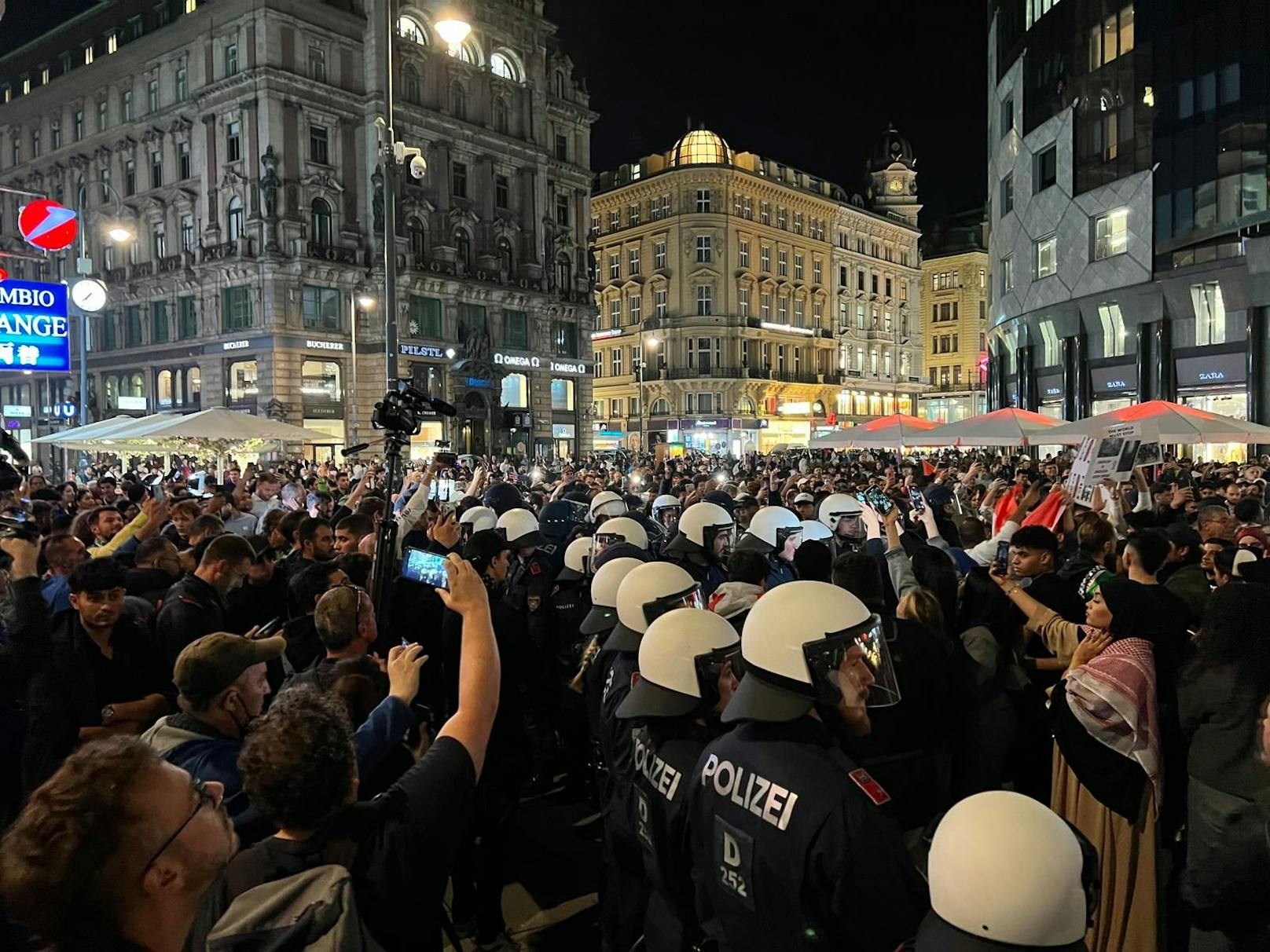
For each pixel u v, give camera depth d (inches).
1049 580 196.9
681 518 259.9
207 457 989.8
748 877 89.7
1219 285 1234.0
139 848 63.6
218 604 199.8
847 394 3184.1
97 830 62.0
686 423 2704.2
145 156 1937.7
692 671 111.7
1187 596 213.2
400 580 220.7
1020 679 171.3
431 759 94.3
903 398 3474.4
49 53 2196.1
